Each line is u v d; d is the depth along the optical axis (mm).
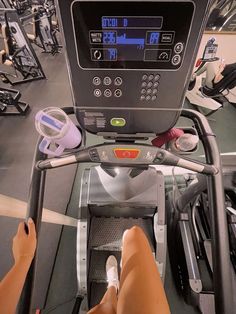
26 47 3303
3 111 3012
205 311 1297
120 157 729
